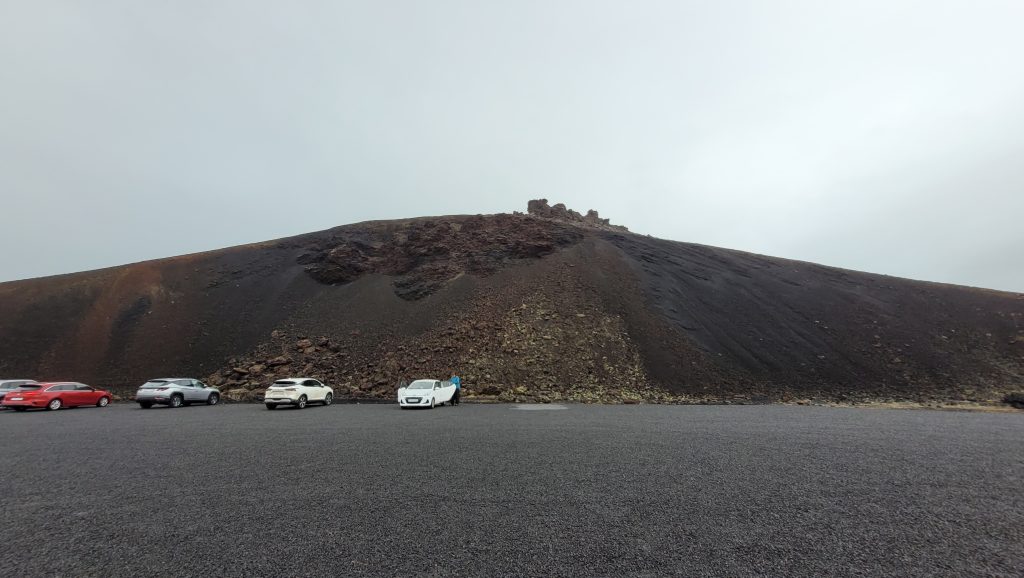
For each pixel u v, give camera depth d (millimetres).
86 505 6180
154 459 9203
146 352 35344
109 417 18594
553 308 38062
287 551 4629
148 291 42750
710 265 52438
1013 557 4605
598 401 27750
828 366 34344
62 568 4254
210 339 36938
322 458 9219
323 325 38312
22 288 41188
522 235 52594
